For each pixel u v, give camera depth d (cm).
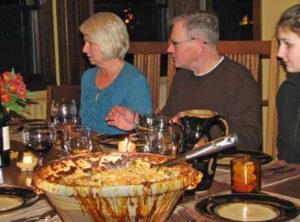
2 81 184
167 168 122
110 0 429
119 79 263
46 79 400
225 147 123
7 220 127
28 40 400
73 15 397
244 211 130
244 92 234
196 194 147
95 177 115
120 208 105
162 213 110
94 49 261
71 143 172
